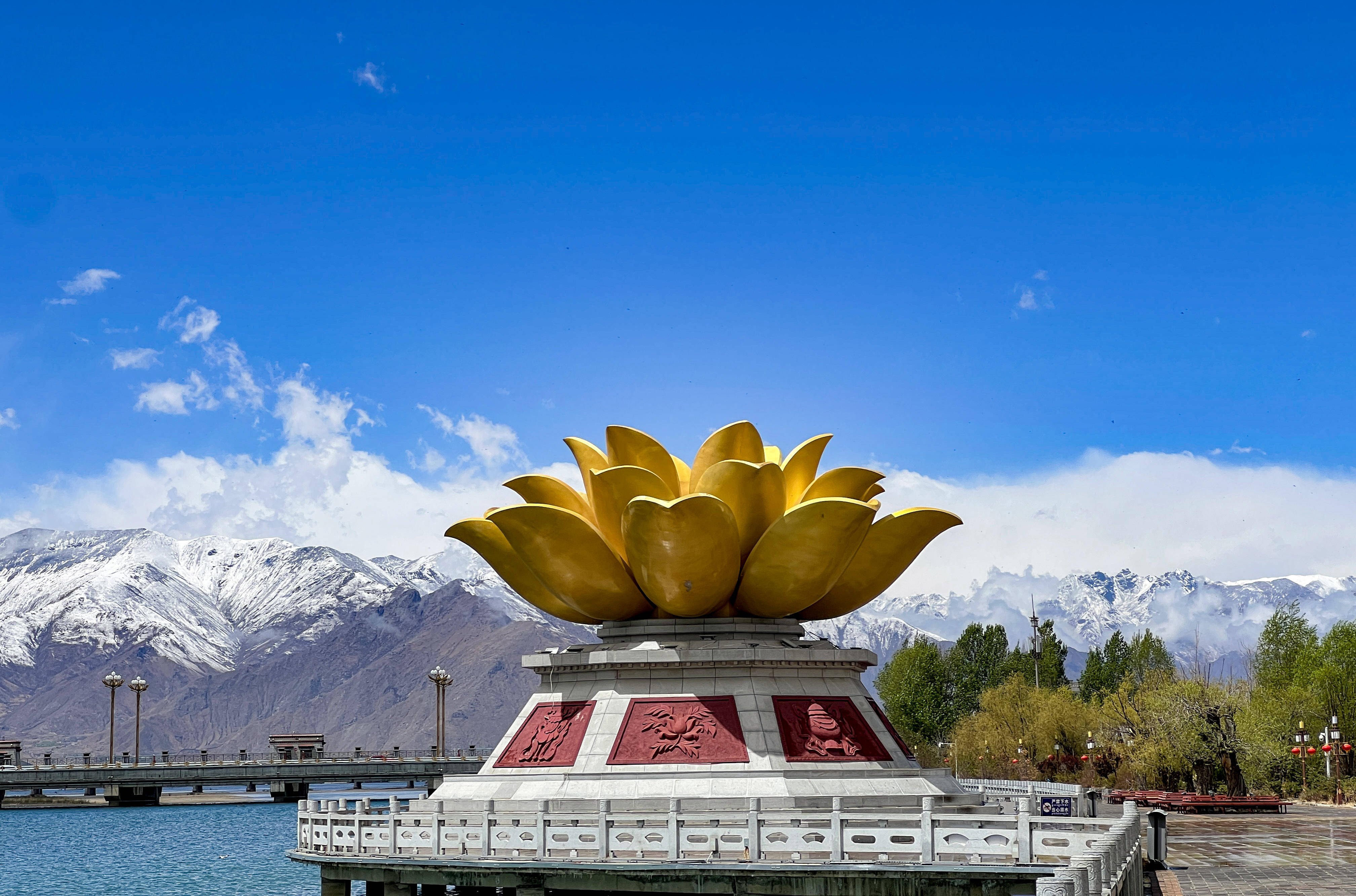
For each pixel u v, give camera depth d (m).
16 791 147.12
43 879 53.09
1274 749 69.25
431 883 32.28
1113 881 23.25
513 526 35.47
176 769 101.69
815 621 39.34
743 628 36.34
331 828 34.28
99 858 62.00
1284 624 91.12
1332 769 71.69
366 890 35.69
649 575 34.81
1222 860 36.69
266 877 52.69
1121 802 60.94
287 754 116.12
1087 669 112.94
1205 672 92.94
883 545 37.00
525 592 39.09
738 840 29.45
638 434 36.50
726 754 33.88
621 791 33.66
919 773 36.41
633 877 30.08
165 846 68.44
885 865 28.06
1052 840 27.31
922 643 111.06
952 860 28.00
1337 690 74.81
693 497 32.88
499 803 34.62
